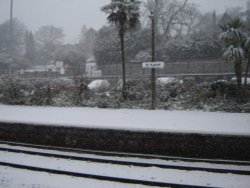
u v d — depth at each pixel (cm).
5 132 1016
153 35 1185
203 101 1334
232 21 1445
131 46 3975
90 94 1472
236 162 731
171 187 611
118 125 879
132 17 1422
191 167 700
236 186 607
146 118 1002
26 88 1627
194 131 793
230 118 974
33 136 970
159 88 1443
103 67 3622
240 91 1343
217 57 3534
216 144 777
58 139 930
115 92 1528
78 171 699
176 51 3738
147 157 794
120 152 850
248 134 755
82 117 1041
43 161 789
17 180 659
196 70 3244
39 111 1209
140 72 3378
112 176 657
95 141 883
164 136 816
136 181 632
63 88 1577
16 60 5428
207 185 611
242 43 1405
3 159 812
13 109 1285
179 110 1202
